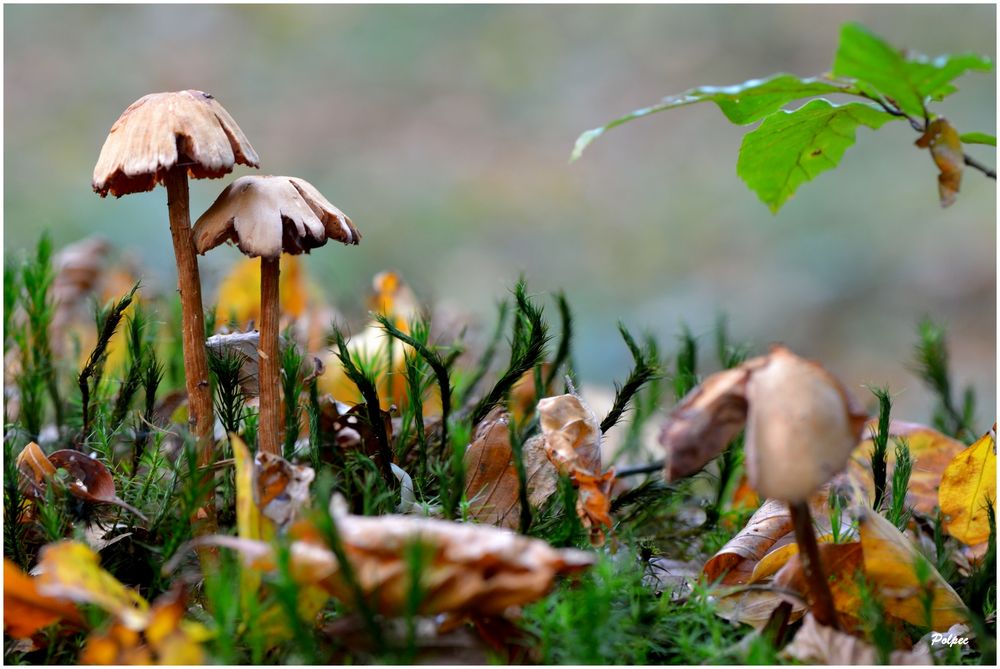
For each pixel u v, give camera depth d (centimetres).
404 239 224
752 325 191
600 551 63
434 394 74
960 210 218
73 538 64
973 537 66
